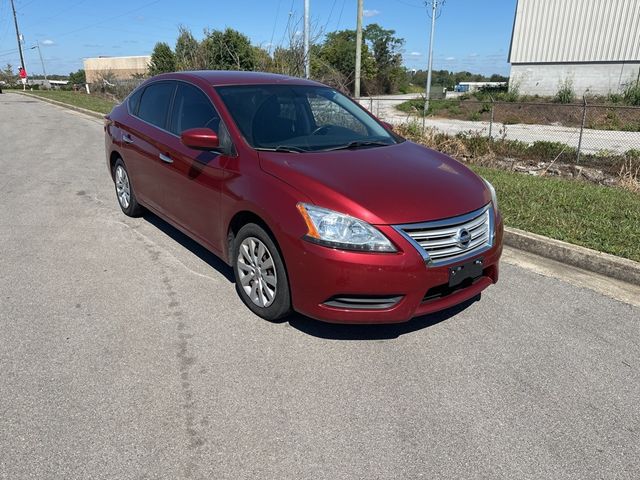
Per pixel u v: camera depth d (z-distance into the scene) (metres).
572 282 4.34
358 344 3.31
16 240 5.05
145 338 3.31
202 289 4.04
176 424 2.54
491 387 2.91
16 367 2.96
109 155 5.89
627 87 30.56
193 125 4.27
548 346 3.35
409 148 4.16
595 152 13.24
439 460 2.35
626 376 3.04
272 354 3.17
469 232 3.24
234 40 18.41
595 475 2.29
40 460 2.28
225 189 3.67
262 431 2.51
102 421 2.54
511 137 18.52
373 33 64.94
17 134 13.62
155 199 4.92
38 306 3.70
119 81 33.00
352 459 2.34
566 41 32.91
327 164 3.47
